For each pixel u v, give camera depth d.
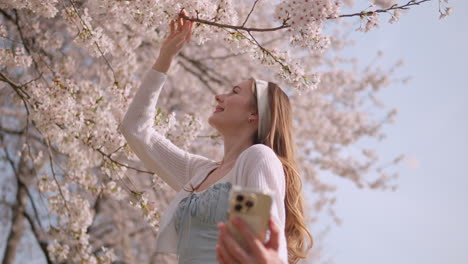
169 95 8.30
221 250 1.50
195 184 2.38
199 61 7.45
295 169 2.42
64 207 5.28
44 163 7.95
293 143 2.52
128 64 5.84
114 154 4.45
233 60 8.21
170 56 2.73
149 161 2.60
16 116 8.30
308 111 8.52
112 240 8.90
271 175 1.97
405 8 3.08
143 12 3.28
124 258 8.93
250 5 7.25
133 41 5.87
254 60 3.29
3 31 4.64
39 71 5.40
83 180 5.25
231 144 2.47
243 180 2.02
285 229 2.36
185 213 2.18
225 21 3.20
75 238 5.32
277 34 7.54
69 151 4.96
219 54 8.23
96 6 4.06
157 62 2.72
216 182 2.30
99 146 4.30
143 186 7.64
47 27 6.41
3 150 8.36
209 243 2.09
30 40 5.46
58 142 4.89
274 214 1.84
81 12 4.74
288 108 2.52
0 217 8.62
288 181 2.37
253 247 1.44
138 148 2.60
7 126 8.44
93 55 4.35
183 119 4.66
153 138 2.62
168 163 2.60
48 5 4.22
